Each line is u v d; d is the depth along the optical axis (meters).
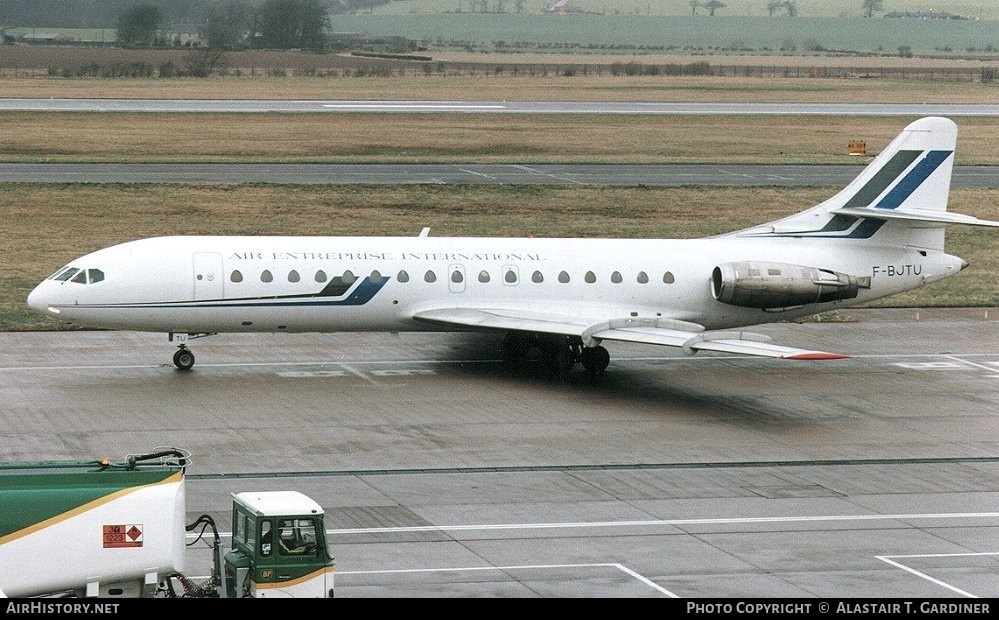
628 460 110.62
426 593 78.50
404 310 143.38
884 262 156.25
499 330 140.25
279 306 139.62
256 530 71.75
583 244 150.88
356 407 126.69
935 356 159.50
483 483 102.88
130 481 69.62
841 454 114.06
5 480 68.00
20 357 146.00
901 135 155.12
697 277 150.75
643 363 153.38
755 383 143.25
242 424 118.81
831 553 88.00
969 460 112.94
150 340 157.00
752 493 101.88
